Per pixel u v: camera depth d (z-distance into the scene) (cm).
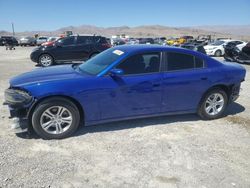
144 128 512
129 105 486
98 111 469
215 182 351
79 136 470
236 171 378
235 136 492
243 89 866
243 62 1608
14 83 455
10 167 367
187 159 404
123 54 482
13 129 448
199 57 538
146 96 492
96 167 375
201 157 411
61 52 1387
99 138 464
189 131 506
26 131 448
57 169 367
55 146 432
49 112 444
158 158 404
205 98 548
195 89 530
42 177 348
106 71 468
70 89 440
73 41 1407
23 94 427
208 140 471
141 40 4431
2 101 664
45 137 450
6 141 443
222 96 565
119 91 470
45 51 1370
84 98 452
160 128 515
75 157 399
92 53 1430
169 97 512
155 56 499
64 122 457
